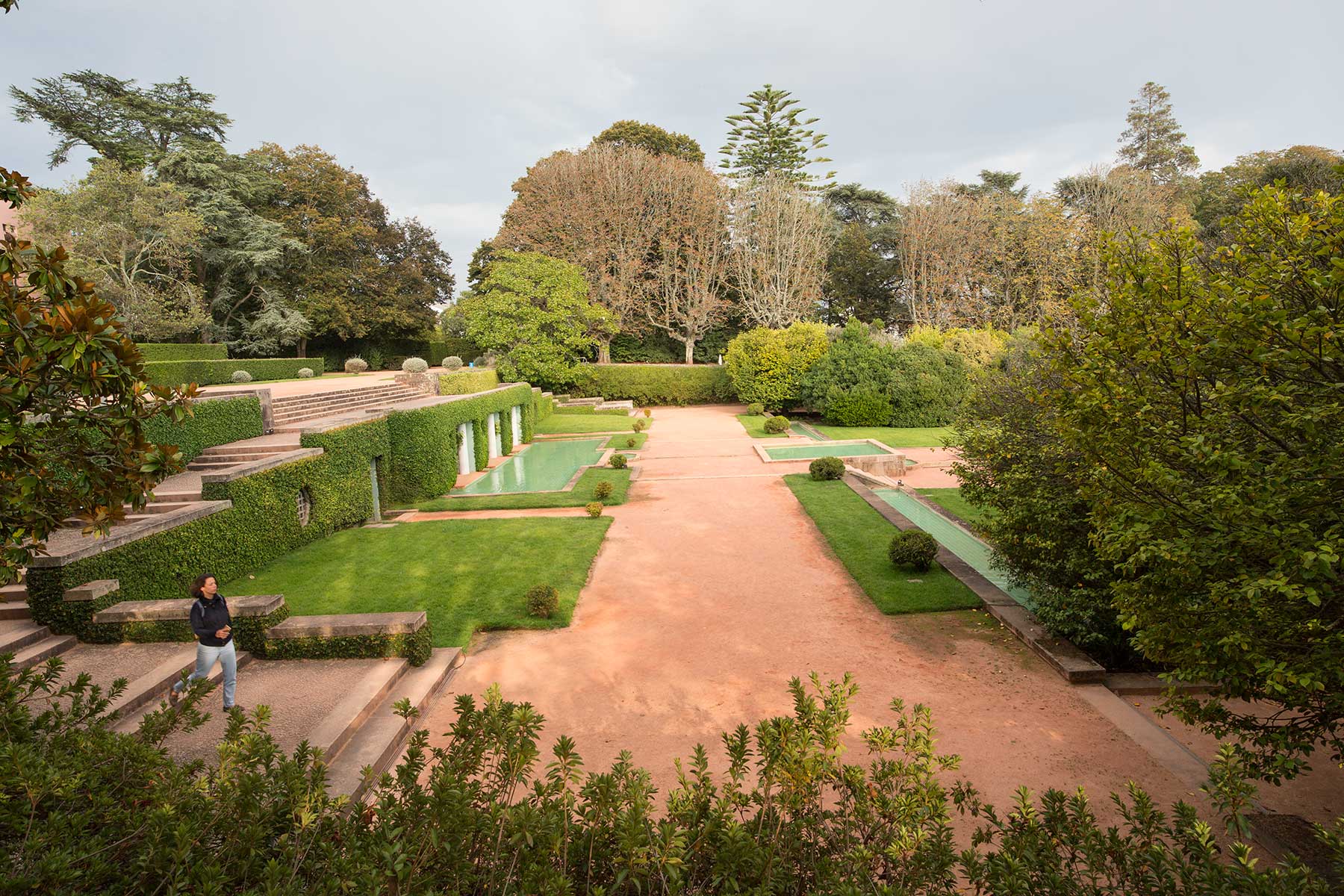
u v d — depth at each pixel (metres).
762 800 4.15
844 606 13.02
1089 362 5.97
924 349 39.06
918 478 25.83
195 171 44.22
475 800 4.11
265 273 47.28
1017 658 10.70
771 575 14.79
